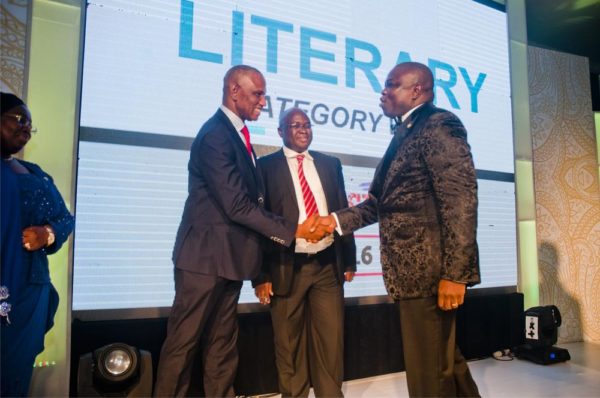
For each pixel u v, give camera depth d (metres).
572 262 3.73
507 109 3.51
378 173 1.60
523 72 3.62
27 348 1.50
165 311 2.21
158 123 2.27
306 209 2.06
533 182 3.54
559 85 3.89
